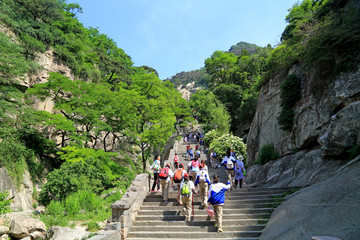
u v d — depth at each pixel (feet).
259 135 61.62
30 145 69.67
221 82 156.25
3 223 29.27
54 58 93.40
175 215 28.60
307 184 30.94
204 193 28.32
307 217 19.16
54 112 87.56
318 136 38.27
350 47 33.53
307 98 42.88
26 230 26.53
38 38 90.22
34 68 77.97
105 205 39.34
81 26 149.07
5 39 62.95
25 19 90.74
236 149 75.56
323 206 19.10
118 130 83.46
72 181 41.34
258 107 66.23
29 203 58.95
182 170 31.24
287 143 46.75
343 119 29.81
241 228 24.62
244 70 139.95
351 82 32.58
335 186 20.66
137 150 99.81
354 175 20.10
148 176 37.78
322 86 39.88
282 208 24.81
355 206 16.14
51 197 41.68
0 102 58.18
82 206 36.81
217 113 99.14
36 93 69.97
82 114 73.26
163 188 32.68
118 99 83.51
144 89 103.65
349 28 34.58
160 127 81.82
